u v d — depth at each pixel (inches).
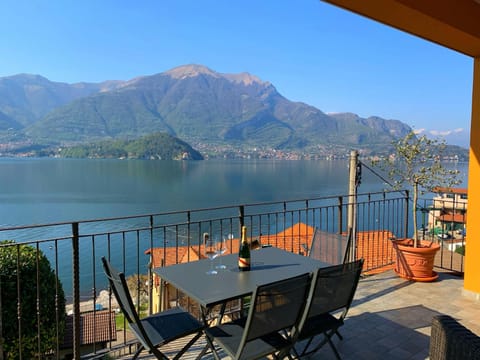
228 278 87.6
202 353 86.6
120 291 79.3
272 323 73.1
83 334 312.3
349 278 86.5
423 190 165.2
